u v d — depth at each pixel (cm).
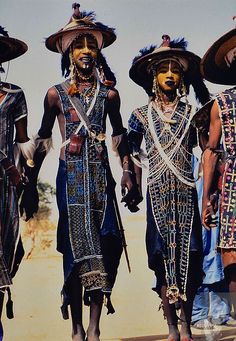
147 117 1093
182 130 1084
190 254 1067
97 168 1079
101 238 1069
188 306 1069
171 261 1060
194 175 1104
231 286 1002
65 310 1066
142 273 1327
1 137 1078
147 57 1096
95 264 1053
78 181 1074
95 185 1075
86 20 1102
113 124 1108
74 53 1095
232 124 1002
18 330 1200
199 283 1076
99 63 1109
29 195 1108
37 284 1339
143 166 1103
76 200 1070
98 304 1062
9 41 1104
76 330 1065
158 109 1095
